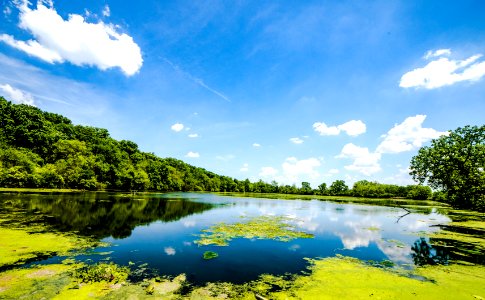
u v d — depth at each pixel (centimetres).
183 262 1259
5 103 7006
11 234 1588
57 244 1441
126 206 3406
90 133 9956
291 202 6078
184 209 3525
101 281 973
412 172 3066
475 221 3189
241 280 1068
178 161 12900
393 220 3156
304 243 1769
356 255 1512
